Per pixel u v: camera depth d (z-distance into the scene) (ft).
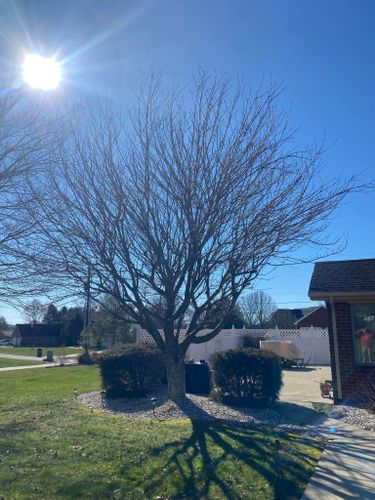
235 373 37.70
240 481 19.85
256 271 34.55
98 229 34.40
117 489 18.92
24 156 26.25
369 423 31.71
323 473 21.02
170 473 20.74
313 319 129.90
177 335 38.99
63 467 21.63
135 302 37.01
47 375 71.92
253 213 33.01
